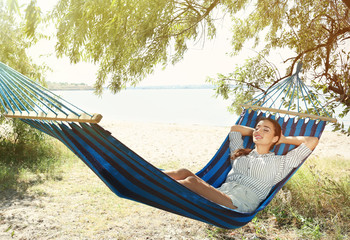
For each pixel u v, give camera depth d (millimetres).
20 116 2568
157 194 2965
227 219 3113
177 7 4961
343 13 5727
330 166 8547
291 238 4637
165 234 4801
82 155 2801
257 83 7219
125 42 4633
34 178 7371
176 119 28312
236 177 3730
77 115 2262
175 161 10469
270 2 6164
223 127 20812
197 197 2854
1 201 5906
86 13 4023
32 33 3373
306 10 6461
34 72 8617
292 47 7191
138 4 4332
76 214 5469
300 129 4238
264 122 3779
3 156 8688
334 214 5277
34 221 5074
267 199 3457
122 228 4988
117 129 18891
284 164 3668
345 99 5242
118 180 2904
